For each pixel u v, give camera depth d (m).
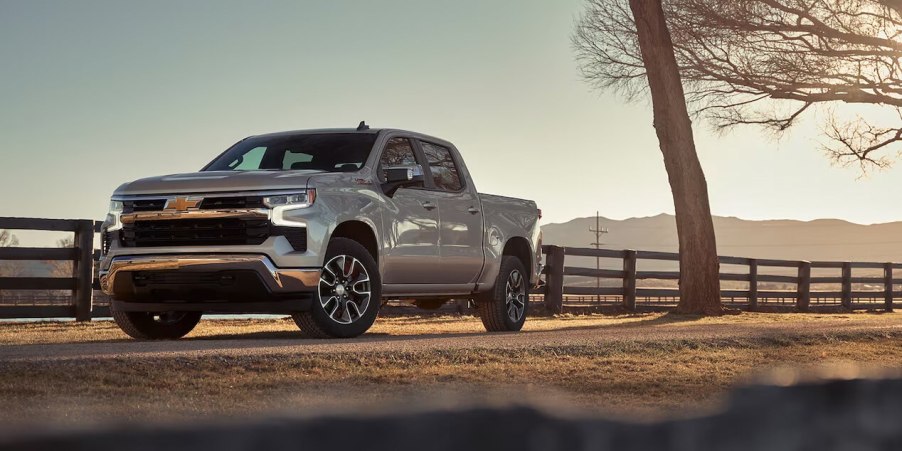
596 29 18.62
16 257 9.89
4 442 0.19
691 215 15.25
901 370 0.28
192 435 0.21
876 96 16.59
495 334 7.21
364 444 0.22
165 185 6.49
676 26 17.44
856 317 15.64
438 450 0.22
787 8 16.23
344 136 7.36
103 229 6.68
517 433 0.23
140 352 4.70
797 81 16.73
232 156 7.45
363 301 6.82
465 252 7.87
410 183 7.12
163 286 6.42
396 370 4.78
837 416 0.25
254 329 8.54
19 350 4.95
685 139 15.22
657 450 0.24
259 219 6.32
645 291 16.75
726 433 0.25
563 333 7.36
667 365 5.61
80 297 10.20
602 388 4.63
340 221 6.60
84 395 3.61
